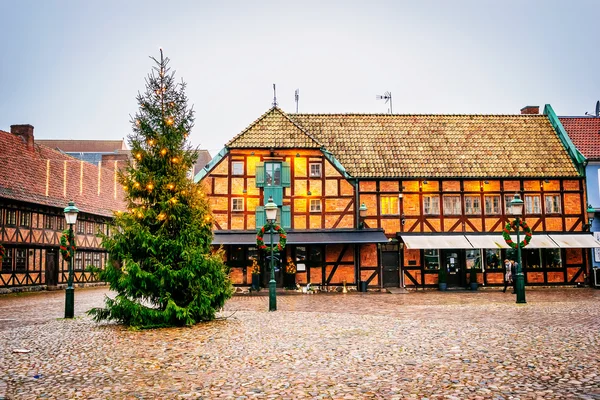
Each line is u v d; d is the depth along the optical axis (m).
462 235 29.84
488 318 15.70
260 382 8.27
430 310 18.39
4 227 30.31
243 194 29.53
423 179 30.09
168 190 15.91
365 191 29.97
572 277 30.62
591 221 30.53
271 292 19.08
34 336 13.12
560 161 31.16
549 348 10.55
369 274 29.45
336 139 31.61
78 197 39.03
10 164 33.66
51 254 35.22
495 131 32.72
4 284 30.41
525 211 30.50
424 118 33.28
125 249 15.42
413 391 7.59
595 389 7.54
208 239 16.52
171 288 15.52
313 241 28.19
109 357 10.36
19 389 8.02
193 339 12.48
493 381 8.05
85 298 26.42
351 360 9.77
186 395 7.62
